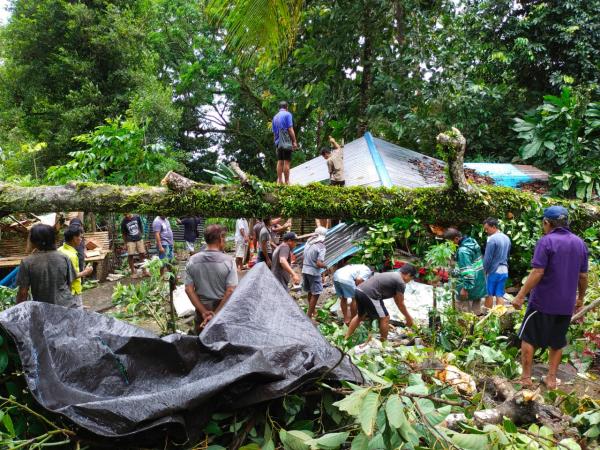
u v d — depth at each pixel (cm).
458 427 274
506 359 450
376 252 746
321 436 242
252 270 394
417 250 751
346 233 825
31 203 642
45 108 1609
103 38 1606
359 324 560
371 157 1016
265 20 623
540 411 308
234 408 244
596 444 289
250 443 239
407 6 1148
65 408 219
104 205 652
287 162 902
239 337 296
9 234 870
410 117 1174
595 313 541
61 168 959
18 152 1452
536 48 1395
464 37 1254
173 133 1780
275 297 357
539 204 726
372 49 1238
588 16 1381
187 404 226
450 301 630
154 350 267
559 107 1182
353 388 241
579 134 1196
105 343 267
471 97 1209
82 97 1608
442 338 503
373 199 702
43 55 1647
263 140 2531
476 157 1402
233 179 738
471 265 614
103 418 217
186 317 685
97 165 995
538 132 1217
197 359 269
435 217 712
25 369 233
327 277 886
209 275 462
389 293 520
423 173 997
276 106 2012
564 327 418
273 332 315
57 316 280
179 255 1320
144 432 218
